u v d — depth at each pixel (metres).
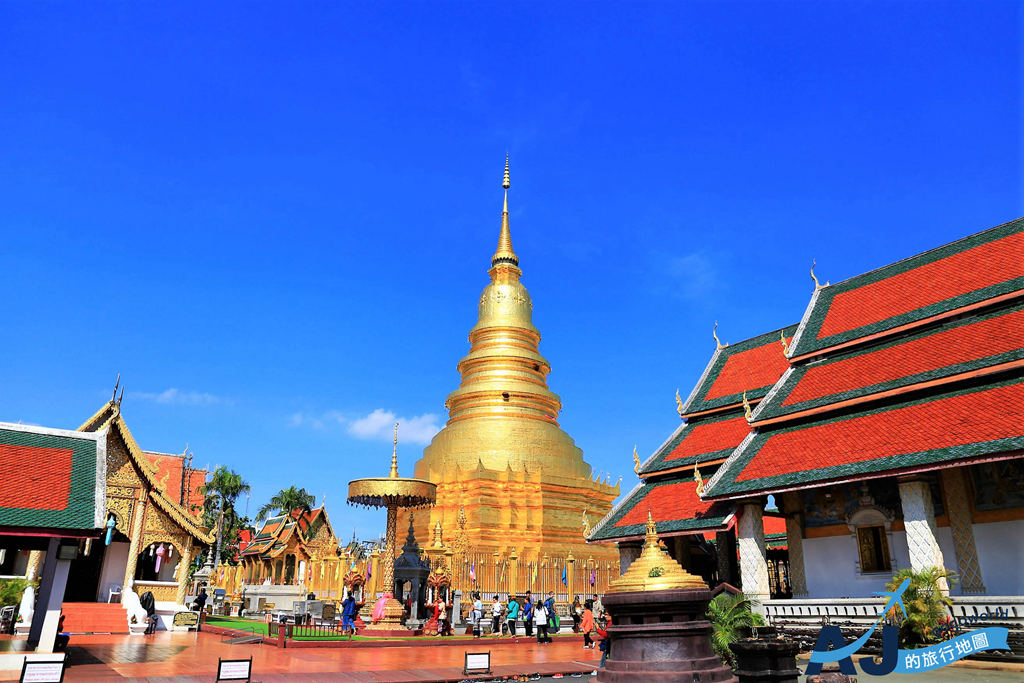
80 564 36.66
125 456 36.62
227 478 74.25
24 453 22.25
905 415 24.39
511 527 52.25
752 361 35.56
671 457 33.44
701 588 11.63
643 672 10.80
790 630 24.72
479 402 59.16
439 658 23.61
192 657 23.11
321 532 60.50
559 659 23.91
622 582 11.81
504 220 67.88
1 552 35.12
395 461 35.56
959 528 24.33
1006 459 20.17
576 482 56.19
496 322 62.62
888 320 28.69
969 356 24.25
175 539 37.59
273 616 43.34
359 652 25.86
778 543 35.84
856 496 27.41
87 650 24.95
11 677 17.34
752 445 28.38
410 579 34.94
